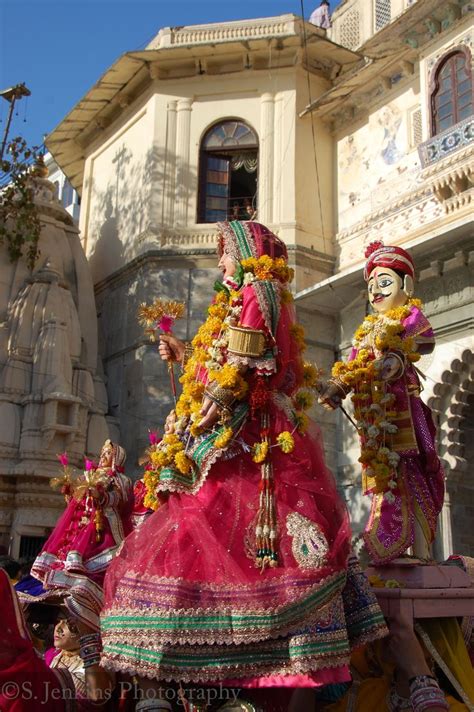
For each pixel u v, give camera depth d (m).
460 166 11.72
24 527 12.69
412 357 3.38
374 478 3.23
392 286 3.71
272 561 2.33
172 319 3.38
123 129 17.34
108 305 16.33
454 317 11.68
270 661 2.28
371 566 3.18
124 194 16.80
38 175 15.82
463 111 12.26
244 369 2.57
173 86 16.19
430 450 3.30
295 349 2.87
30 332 14.09
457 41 12.52
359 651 2.96
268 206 15.02
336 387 3.43
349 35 17.17
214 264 14.88
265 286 2.68
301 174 15.18
